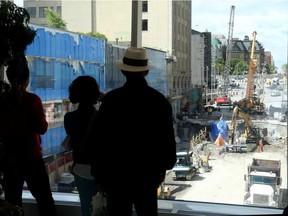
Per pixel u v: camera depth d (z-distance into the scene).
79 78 2.47
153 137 2.07
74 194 3.36
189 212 2.96
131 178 2.09
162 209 3.04
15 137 2.71
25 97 2.68
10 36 2.32
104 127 2.08
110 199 2.15
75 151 2.46
